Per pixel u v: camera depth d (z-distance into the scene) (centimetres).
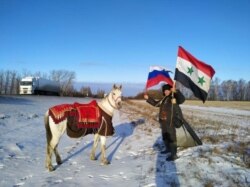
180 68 477
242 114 1756
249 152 473
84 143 617
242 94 6612
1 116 904
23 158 468
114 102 447
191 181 351
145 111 1702
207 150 482
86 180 371
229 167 397
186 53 482
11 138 607
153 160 461
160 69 521
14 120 875
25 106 1542
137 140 651
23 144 566
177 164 426
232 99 6669
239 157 443
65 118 422
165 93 488
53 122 414
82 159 480
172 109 472
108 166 440
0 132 661
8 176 377
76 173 402
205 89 478
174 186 335
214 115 1538
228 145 515
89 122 432
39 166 430
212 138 602
